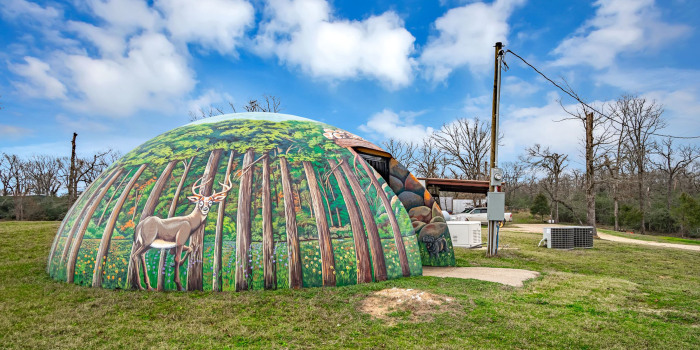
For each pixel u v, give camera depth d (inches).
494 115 572.7
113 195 371.2
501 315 253.9
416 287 323.9
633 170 1726.1
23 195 1707.7
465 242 682.2
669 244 880.9
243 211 343.9
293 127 442.9
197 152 390.0
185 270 320.8
